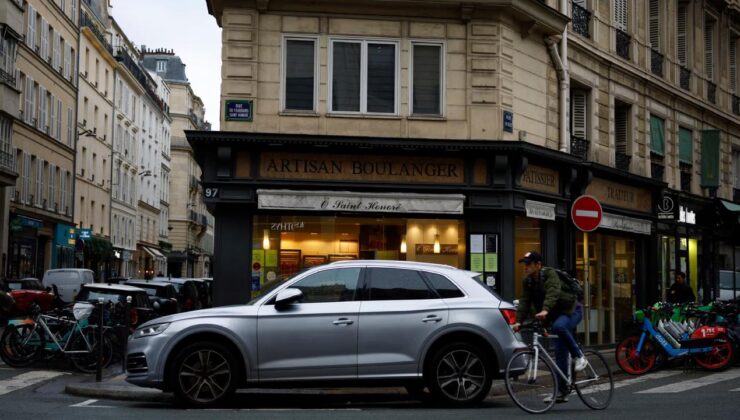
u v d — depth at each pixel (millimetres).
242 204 18969
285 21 19469
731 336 17031
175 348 11102
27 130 43031
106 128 59781
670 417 10195
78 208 52844
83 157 53938
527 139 21109
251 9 19328
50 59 47031
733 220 30219
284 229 19266
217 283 18906
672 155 28656
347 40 19719
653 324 16344
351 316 11188
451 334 11266
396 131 19719
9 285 32625
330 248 19422
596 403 11047
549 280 11109
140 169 70438
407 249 19750
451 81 20031
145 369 11070
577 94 24234
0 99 36656
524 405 10719
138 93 69062
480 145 19531
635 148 26406
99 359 14094
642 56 27109
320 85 19484
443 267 11703
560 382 10938
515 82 20797
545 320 11250
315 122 19406
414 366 11148
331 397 12664
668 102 28516
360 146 19188
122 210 64000
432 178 19719
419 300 11375
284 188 19031
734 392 13031
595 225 17062
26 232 43125
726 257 31406
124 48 65312
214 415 10227
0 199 38594
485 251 19844
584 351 11211
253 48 19281
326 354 11117
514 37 20844
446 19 20078
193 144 18906
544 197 21156
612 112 25266
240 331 11070
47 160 46344
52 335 16609
